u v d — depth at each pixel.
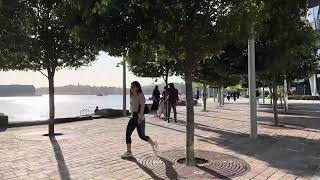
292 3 8.22
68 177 7.21
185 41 7.83
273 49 14.27
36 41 12.12
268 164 8.31
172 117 21.14
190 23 7.67
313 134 13.29
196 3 7.46
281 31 10.71
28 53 12.23
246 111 26.66
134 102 9.19
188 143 8.18
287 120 19.16
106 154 9.42
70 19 7.65
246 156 9.22
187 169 7.81
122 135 12.91
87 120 19.62
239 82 27.95
